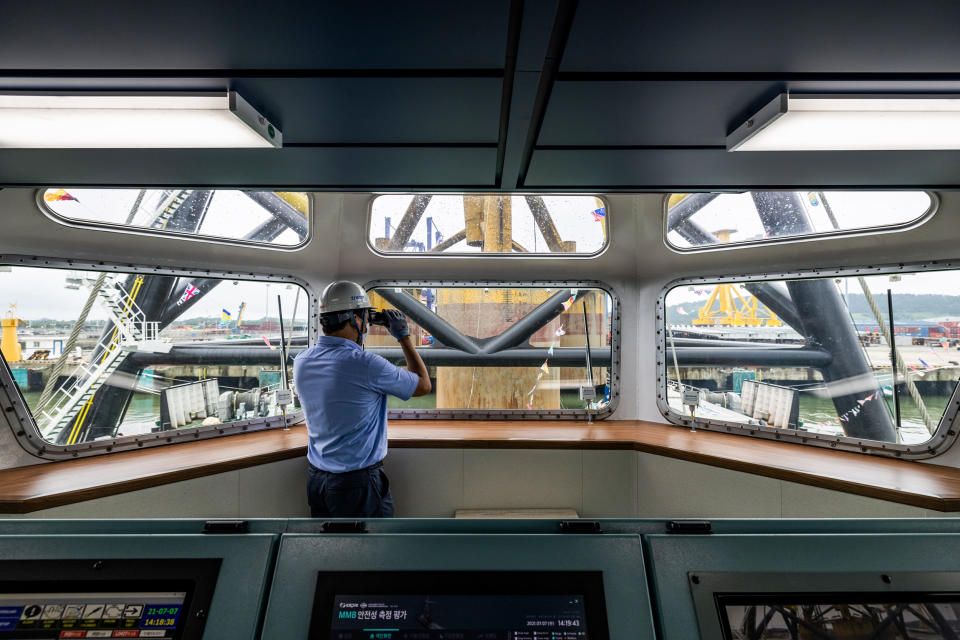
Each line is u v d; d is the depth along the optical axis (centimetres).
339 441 195
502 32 88
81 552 77
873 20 83
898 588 76
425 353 316
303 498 258
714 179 172
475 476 267
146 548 79
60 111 114
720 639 72
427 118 124
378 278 307
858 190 184
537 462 266
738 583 77
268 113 121
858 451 240
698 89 109
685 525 85
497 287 309
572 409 315
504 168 162
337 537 81
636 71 102
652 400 307
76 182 175
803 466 220
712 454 238
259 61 97
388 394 204
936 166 155
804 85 108
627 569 78
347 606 73
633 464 265
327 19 83
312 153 147
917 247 220
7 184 177
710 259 280
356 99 113
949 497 180
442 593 75
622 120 125
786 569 78
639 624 73
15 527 81
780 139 131
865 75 103
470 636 71
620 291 310
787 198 256
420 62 98
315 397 192
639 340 312
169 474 213
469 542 81
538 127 131
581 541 81
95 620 72
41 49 91
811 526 86
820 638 72
